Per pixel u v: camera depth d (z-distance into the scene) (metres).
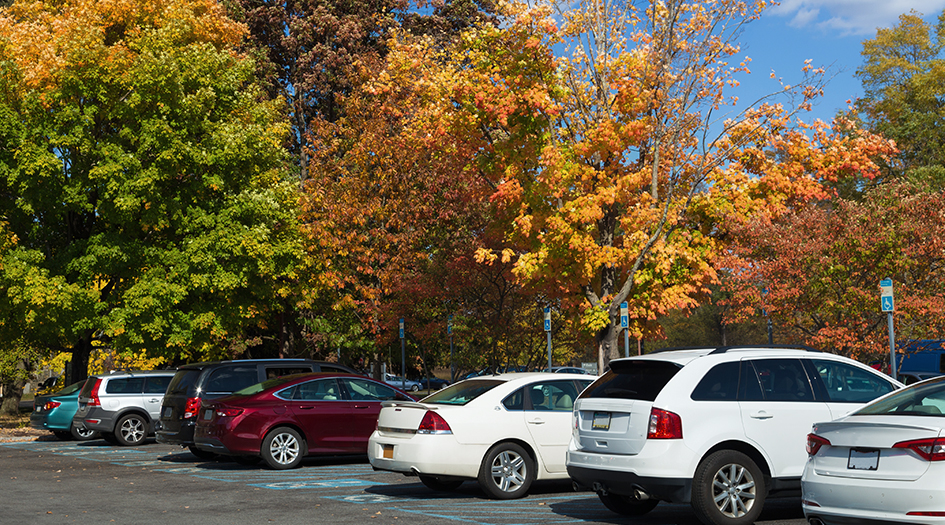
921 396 7.28
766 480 8.95
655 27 18.00
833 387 9.52
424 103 21.97
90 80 24.03
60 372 46.75
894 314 15.72
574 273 19.31
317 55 36.44
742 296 16.86
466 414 11.35
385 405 11.87
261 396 15.30
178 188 25.50
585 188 18.88
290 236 26.61
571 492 12.24
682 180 20.12
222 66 26.80
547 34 18.77
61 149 25.00
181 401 16.94
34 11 27.75
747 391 9.06
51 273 24.95
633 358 9.33
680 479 8.52
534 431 11.67
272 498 11.71
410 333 27.78
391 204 27.38
